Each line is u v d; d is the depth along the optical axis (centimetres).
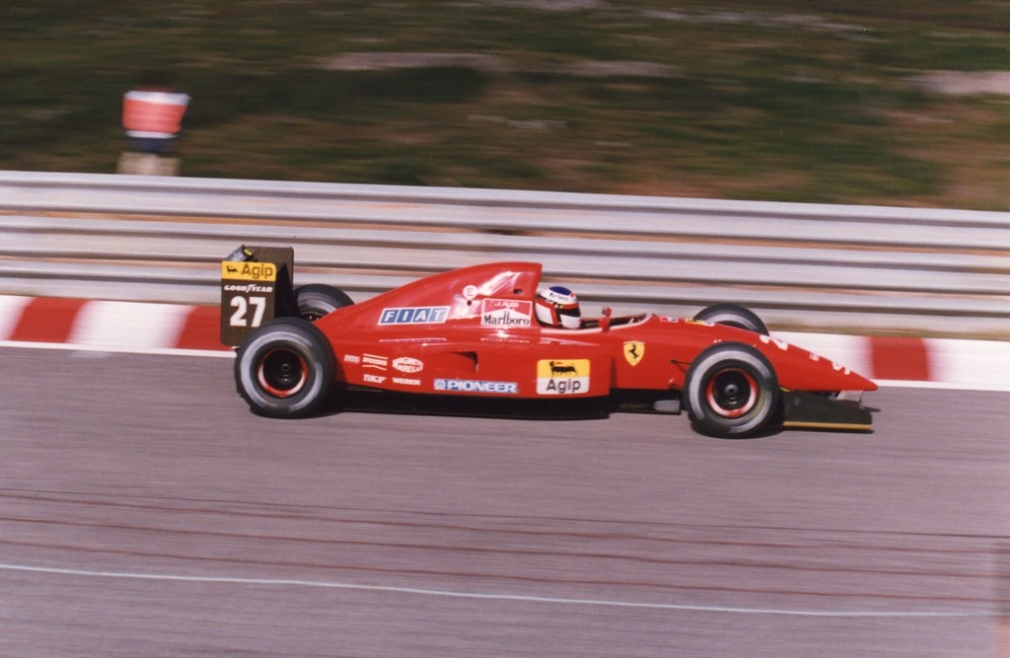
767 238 1708
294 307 1534
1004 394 1533
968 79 2986
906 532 1131
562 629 948
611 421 1414
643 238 1725
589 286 1708
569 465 1269
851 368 1602
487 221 1719
